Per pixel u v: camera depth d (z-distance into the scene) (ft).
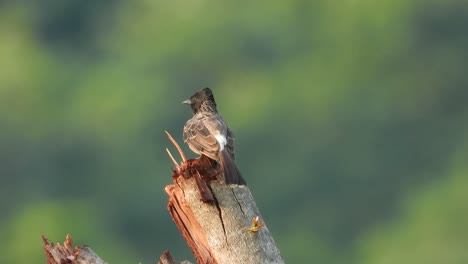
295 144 132.16
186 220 30.86
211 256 30.58
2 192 127.95
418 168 133.28
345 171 129.70
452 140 138.92
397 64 147.43
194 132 35.88
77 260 30.68
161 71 144.56
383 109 139.03
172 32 147.95
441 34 150.71
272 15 151.43
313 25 151.64
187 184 30.73
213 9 150.30
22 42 154.30
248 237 30.32
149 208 123.03
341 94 139.33
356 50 147.84
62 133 133.18
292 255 119.55
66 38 164.96
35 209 116.37
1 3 167.32
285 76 143.23
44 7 165.58
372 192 128.26
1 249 112.16
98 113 133.59
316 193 127.03
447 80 147.02
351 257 119.03
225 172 30.91
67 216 115.24
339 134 133.90
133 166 129.29
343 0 152.25
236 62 147.13
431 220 116.67
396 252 115.14
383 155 133.49
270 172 128.67
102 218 121.19
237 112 134.82
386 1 149.89
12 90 139.54
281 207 125.80
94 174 129.39
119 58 153.58
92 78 144.05
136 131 132.26
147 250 119.03
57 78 144.05
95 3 166.20
